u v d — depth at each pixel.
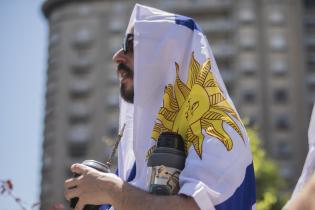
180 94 3.02
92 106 70.56
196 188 2.51
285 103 66.75
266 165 18.62
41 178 71.88
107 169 2.81
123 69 3.32
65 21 74.69
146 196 2.53
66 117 71.00
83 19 73.94
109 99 70.19
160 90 3.10
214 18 70.31
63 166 69.50
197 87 2.91
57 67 73.69
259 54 68.44
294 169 64.25
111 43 72.31
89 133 69.62
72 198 2.66
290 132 65.50
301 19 69.12
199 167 2.61
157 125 2.99
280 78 67.56
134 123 3.09
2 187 3.47
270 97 66.81
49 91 74.25
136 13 3.22
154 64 3.09
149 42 3.12
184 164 2.72
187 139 2.79
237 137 2.76
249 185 2.78
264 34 69.06
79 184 2.62
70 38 73.75
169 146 2.75
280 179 20.36
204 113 2.82
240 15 69.69
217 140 2.70
